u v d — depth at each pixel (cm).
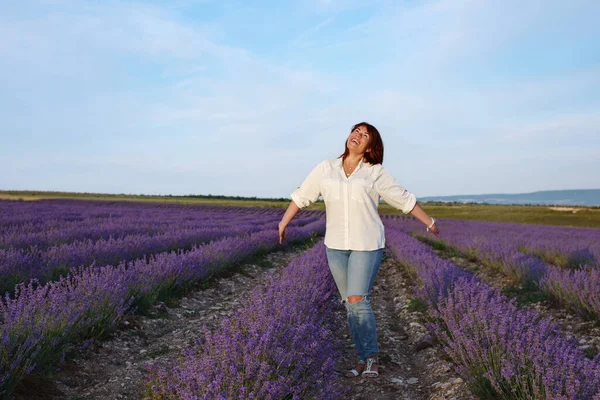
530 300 664
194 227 1623
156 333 468
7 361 283
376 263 350
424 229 2389
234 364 256
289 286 462
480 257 1117
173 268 645
